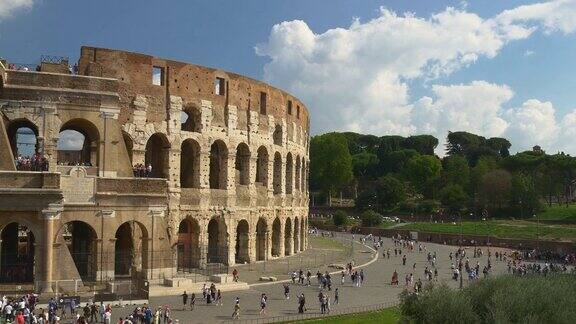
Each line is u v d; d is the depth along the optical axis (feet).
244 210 299.99
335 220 606.96
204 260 271.69
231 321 174.09
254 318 179.42
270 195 322.96
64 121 216.33
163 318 172.35
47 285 187.93
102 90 222.48
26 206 187.32
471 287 173.47
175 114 264.72
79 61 241.55
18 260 211.41
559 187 622.95
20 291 185.37
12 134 229.45
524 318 146.61
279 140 337.93
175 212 262.47
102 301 182.80
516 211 597.11
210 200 278.26
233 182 291.58
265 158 321.73
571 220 539.70
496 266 343.87
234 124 293.64
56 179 191.72
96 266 207.82
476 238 483.92
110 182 212.23
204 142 276.62
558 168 619.67
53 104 214.48
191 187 289.33
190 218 269.44
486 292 166.50
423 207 649.61
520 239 457.68
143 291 195.62
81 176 207.00
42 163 200.13
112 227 211.20
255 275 263.29
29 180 188.65
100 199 209.26
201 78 277.85
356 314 191.21
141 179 218.38
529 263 360.28
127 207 215.31
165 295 209.05
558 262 369.30
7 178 186.19
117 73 247.91
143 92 255.70
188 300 201.98
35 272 188.75
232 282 234.38
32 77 213.05
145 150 254.88
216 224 295.69
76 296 182.29
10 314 160.56
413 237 526.98
